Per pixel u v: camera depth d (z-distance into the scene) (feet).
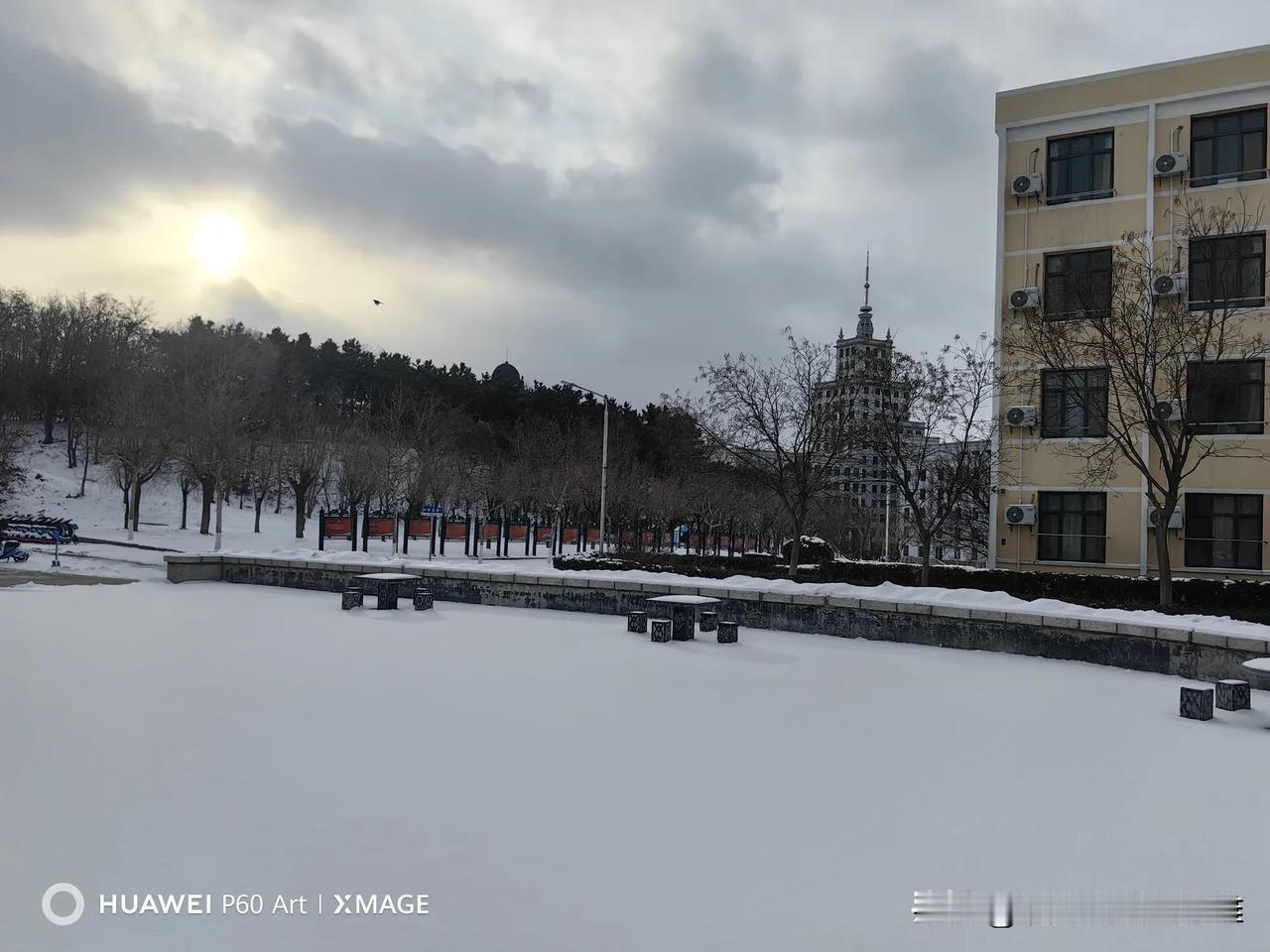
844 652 43.62
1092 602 63.21
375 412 211.82
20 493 164.76
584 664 37.32
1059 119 76.59
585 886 15.28
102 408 151.84
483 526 135.64
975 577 70.49
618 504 154.92
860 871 16.44
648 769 22.36
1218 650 38.09
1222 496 68.18
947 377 70.03
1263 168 68.69
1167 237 71.10
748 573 78.69
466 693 30.63
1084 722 29.76
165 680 31.32
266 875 15.29
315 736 24.40
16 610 49.65
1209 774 23.93
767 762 23.43
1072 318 70.49
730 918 14.25
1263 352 65.87
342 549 130.31
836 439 73.46
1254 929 14.64
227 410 123.95
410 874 15.49
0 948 12.52
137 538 122.01
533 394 242.58
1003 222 78.69
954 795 21.20
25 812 17.99
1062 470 74.08
